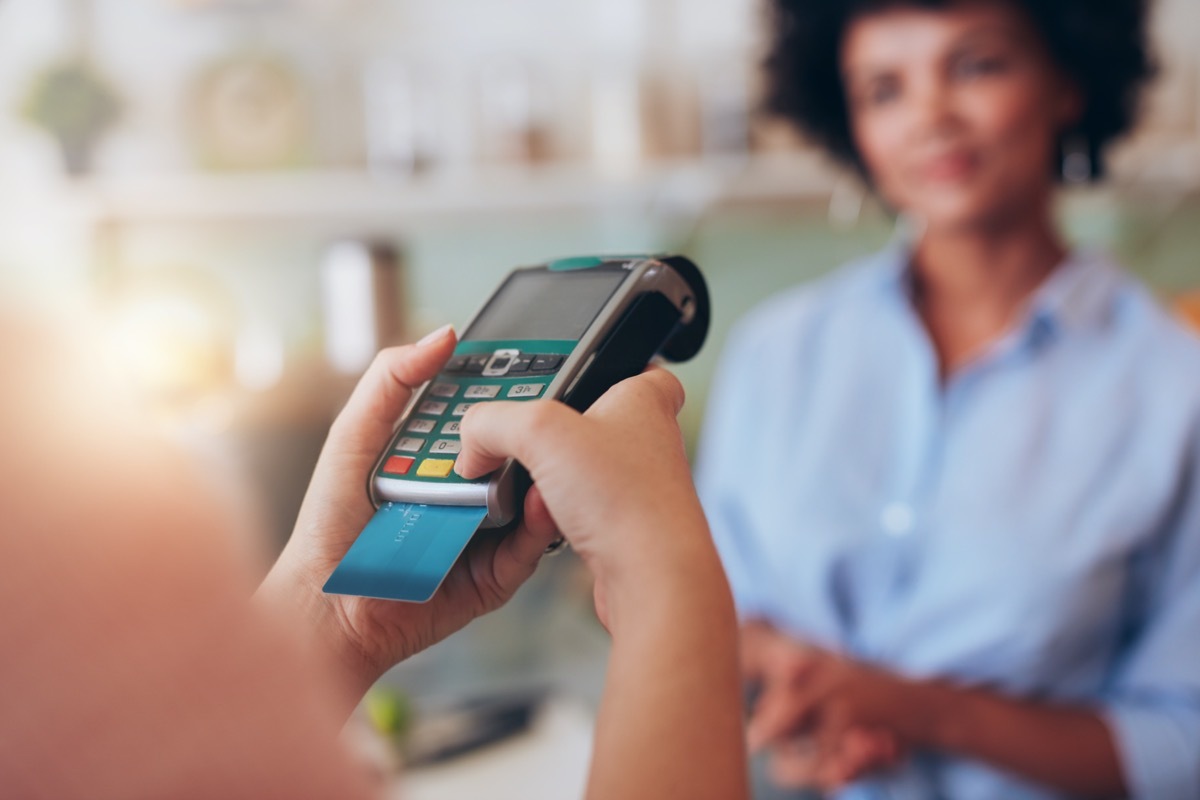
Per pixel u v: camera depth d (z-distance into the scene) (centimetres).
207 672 21
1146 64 115
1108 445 105
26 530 20
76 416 21
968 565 105
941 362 117
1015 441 107
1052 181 123
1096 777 97
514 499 41
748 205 187
